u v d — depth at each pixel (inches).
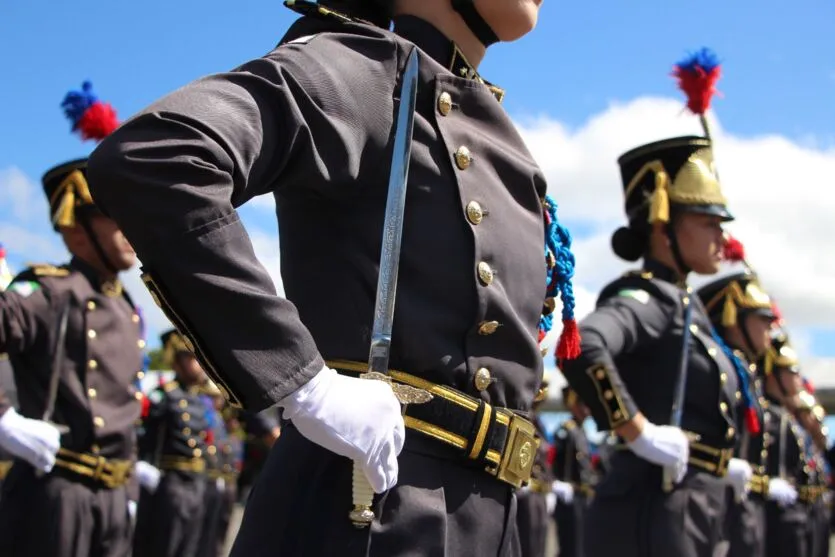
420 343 70.6
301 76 66.8
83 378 177.6
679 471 159.5
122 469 181.3
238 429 477.4
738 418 181.8
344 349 71.6
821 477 336.5
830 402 600.4
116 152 58.4
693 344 172.7
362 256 71.7
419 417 70.6
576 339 93.8
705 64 180.5
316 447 71.5
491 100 79.4
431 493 70.2
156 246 58.3
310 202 73.5
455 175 73.8
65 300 177.8
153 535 376.5
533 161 82.4
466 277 72.6
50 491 172.2
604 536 170.7
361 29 73.4
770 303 261.7
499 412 73.6
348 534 68.6
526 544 412.2
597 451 618.5
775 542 314.3
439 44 81.1
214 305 58.9
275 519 71.2
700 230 177.8
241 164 61.2
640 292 170.9
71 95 189.0
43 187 190.5
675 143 179.8
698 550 164.9
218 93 62.3
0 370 193.2
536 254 79.1
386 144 71.6
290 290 75.2
